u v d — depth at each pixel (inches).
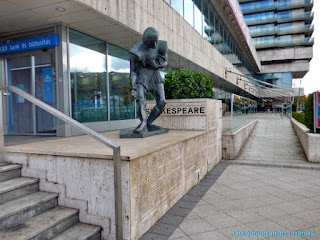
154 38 196.7
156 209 149.9
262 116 1016.9
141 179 132.6
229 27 962.1
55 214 128.7
